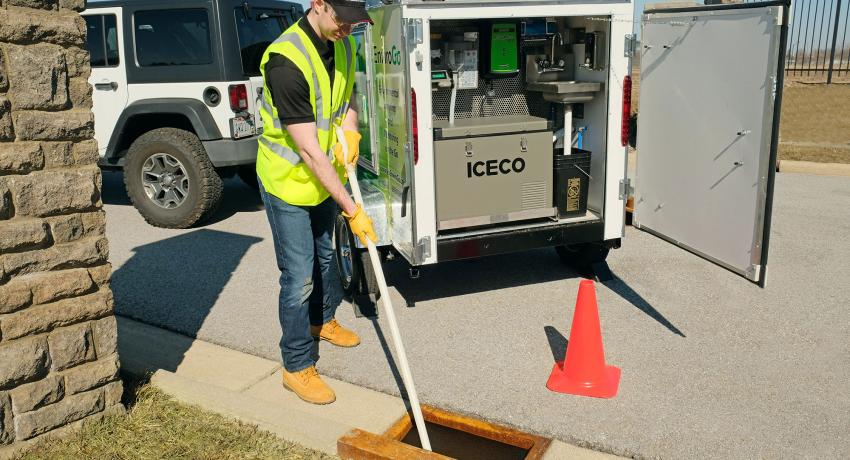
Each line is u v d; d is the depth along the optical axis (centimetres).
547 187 458
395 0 399
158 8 656
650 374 356
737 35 364
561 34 495
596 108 463
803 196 727
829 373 353
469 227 461
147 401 327
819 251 549
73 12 287
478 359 381
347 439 286
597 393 336
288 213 321
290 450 289
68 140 288
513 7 403
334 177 296
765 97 345
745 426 306
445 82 461
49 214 283
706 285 483
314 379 341
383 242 445
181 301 482
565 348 391
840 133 1018
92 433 299
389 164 454
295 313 330
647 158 460
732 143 375
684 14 408
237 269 549
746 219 368
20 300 276
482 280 506
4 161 266
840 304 443
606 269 502
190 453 287
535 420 317
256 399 329
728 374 354
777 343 389
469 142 432
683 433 303
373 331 421
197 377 365
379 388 352
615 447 294
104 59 687
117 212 752
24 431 284
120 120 680
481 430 308
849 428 303
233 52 647
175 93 662
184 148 650
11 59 267
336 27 293
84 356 300
